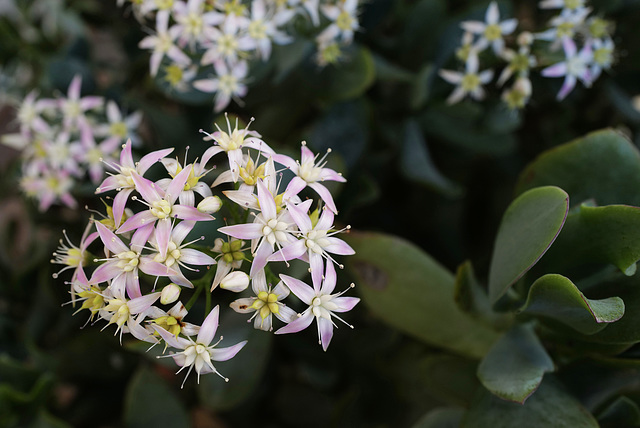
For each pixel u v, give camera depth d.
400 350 0.27
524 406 0.20
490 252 0.25
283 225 0.18
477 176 0.30
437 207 0.28
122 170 0.18
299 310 0.22
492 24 0.24
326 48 0.24
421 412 0.26
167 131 0.26
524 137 0.29
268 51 0.23
